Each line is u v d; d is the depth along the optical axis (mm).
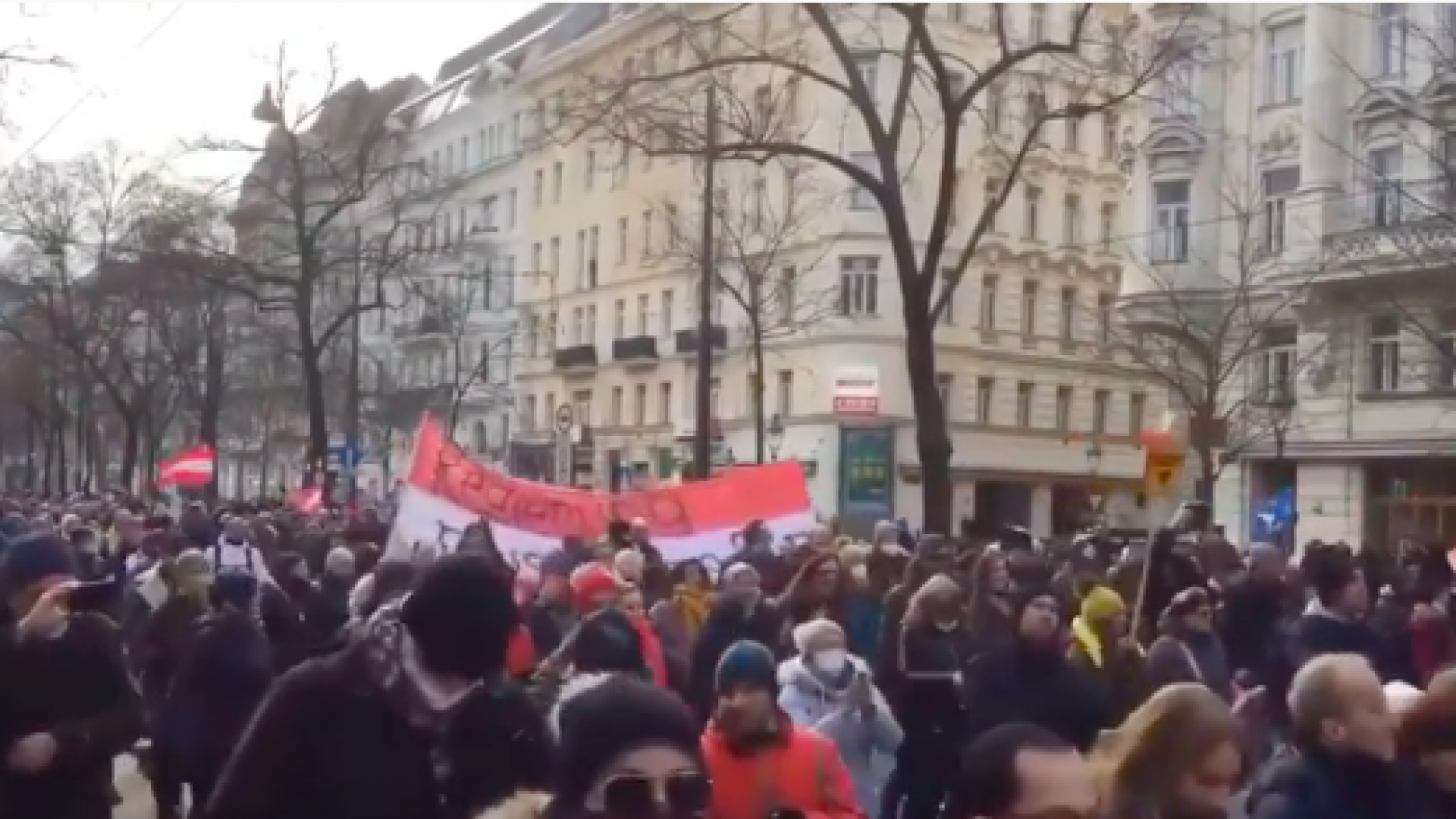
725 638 10320
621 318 64625
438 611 4074
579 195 68250
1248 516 36562
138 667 10883
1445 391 31828
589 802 3234
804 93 51250
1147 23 39094
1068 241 57969
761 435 36312
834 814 5703
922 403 20359
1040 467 56094
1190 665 9156
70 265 55188
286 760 4004
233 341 57344
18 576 6035
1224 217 36750
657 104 25234
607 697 3314
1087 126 58125
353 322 48312
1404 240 30375
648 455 61500
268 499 42188
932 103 51938
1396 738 5066
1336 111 34594
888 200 20391
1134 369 53312
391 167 40875
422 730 4066
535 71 66625
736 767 5680
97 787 5941
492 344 70938
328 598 13258
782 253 50312
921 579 12578
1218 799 4566
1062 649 8078
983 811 3805
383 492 64938
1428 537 27422
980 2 47156
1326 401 34375
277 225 47969
